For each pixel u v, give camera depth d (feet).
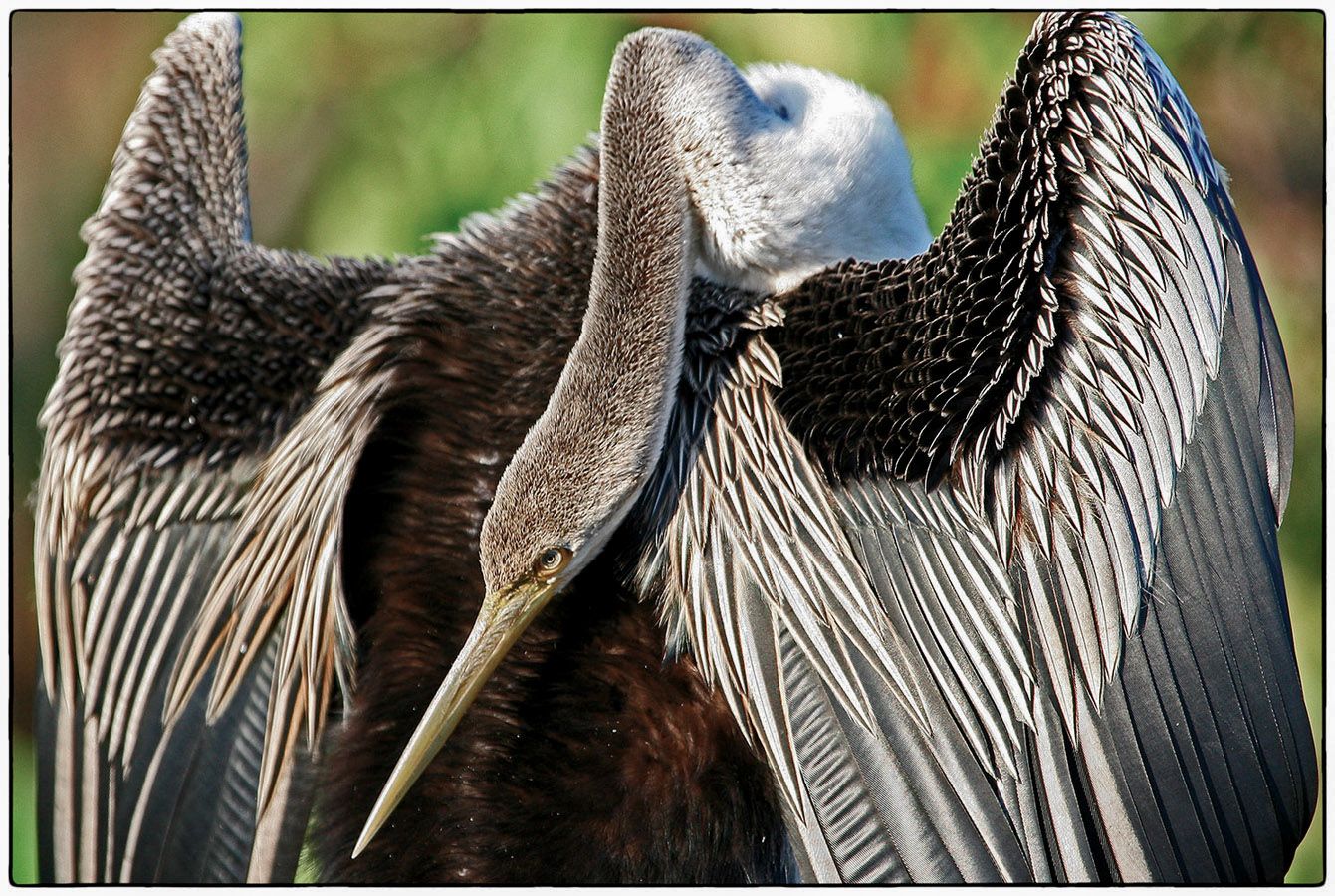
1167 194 17.47
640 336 17.42
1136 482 17.07
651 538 18.16
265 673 19.52
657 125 17.87
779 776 17.17
